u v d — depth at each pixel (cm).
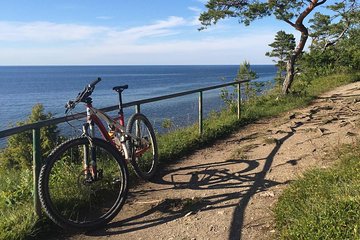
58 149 416
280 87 1584
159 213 459
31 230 396
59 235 411
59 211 435
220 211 450
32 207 426
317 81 1914
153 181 574
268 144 739
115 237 407
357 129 792
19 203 452
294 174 547
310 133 797
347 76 1898
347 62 2228
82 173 463
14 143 952
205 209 460
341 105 1132
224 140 817
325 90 1566
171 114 2155
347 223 330
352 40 2416
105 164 545
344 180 429
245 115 1024
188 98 3419
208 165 637
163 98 665
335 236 321
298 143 721
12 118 3659
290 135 798
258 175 564
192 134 809
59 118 439
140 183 566
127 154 517
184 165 648
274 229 386
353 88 1523
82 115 469
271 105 1216
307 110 1086
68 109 447
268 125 937
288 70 1356
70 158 500
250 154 680
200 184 549
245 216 430
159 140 775
